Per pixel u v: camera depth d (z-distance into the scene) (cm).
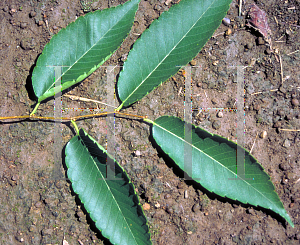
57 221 33
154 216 33
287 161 33
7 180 33
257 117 33
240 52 33
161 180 33
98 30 31
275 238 33
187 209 33
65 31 31
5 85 33
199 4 31
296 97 33
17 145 33
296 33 33
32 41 33
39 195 33
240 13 33
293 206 33
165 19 31
